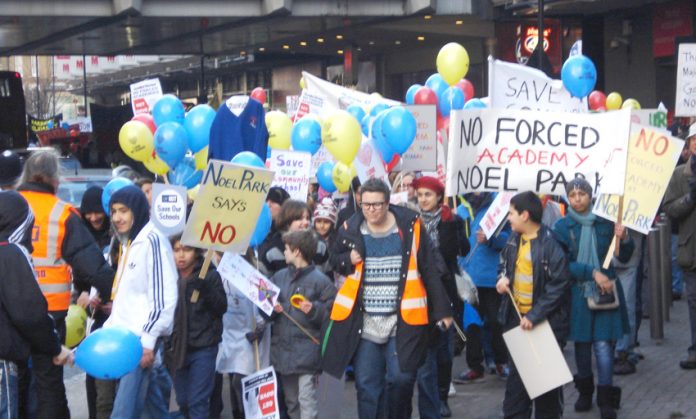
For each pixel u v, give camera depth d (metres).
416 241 7.00
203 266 7.08
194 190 8.96
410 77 40.00
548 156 8.20
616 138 7.79
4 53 41.09
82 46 38.31
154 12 27.62
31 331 6.07
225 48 39.91
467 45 34.53
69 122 43.41
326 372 7.06
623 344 9.81
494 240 9.54
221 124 8.46
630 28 26.34
